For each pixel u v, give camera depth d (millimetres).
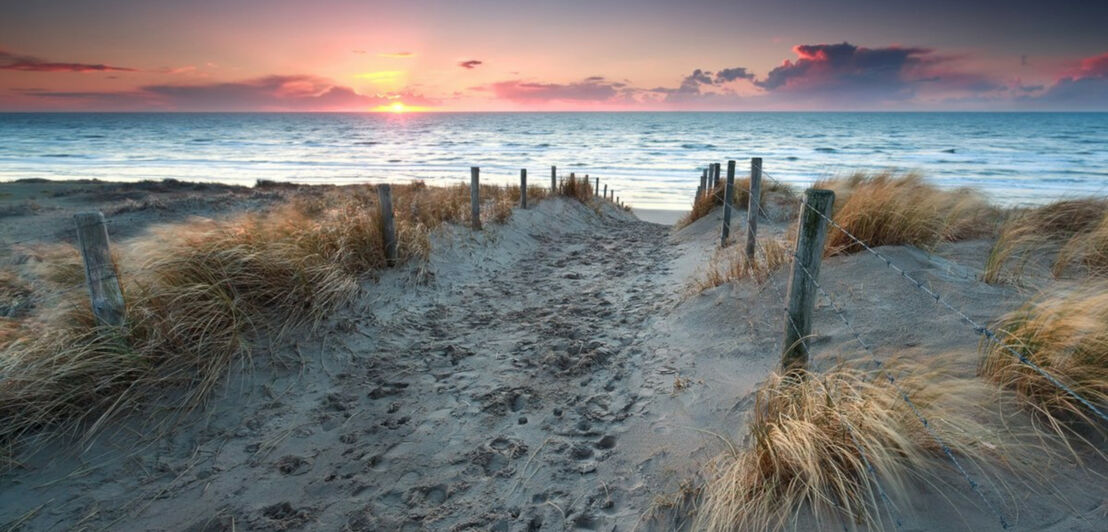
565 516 2832
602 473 3146
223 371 4059
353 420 3852
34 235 11336
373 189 18156
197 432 3562
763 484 2551
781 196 10805
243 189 21688
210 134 103125
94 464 3215
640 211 24719
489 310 6422
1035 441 2525
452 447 3523
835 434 2631
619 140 82688
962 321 3811
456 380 4473
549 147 68750
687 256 8648
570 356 4863
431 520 2865
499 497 3025
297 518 2891
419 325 5695
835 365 3578
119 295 3816
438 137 96250
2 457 3121
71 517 2855
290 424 3754
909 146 63719
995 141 70188
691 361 4387
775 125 139625
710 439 3229
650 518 2699
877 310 4242
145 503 2982
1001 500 2254
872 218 5594
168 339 3973
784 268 5332
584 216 16141
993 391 2848
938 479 2393
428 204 10711
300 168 43469
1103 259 4699
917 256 5164
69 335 3705
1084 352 2764
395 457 3426
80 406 3496
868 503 2361
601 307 6383
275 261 5016
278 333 4656
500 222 11156
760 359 4121
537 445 3498
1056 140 70812
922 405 2705
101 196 18328
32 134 99750
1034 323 3041
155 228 5848
